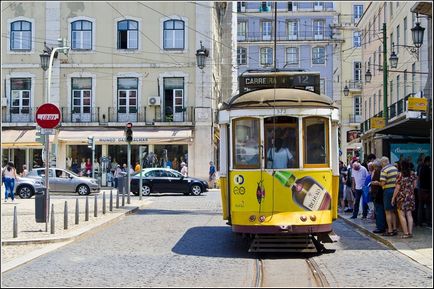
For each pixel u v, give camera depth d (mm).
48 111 16641
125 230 17797
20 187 31922
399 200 14727
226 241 15281
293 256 12734
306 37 74500
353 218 20156
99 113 43219
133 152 42906
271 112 12750
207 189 36812
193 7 43219
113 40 43438
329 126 12883
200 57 41125
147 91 43250
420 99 24719
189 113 42875
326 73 73812
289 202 12547
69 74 43406
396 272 10656
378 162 16141
